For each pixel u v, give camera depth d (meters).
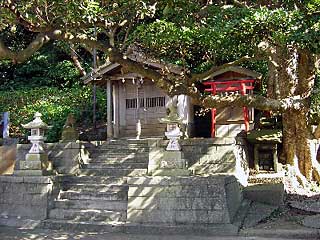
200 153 10.16
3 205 9.28
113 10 7.65
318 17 6.27
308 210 8.61
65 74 20.20
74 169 10.37
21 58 6.05
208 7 8.59
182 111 13.11
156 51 10.45
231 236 7.50
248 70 11.47
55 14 6.66
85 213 8.67
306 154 10.18
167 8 8.12
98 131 16.47
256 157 10.76
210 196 7.96
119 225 8.14
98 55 20.62
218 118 11.85
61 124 15.80
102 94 18.17
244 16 6.93
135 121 13.91
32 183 9.08
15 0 6.58
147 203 8.27
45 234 7.97
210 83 11.76
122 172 9.98
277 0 8.66
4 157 11.63
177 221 8.03
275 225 7.94
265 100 8.77
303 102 9.81
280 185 9.67
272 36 6.92
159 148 9.68
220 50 9.09
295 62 10.35
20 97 18.45
